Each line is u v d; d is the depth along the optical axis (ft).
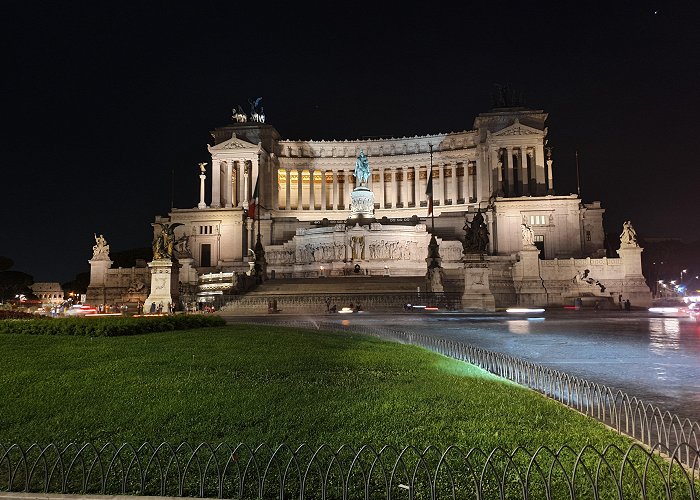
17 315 164.76
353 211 444.55
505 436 41.55
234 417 47.09
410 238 377.91
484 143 462.19
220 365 70.38
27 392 56.54
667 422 49.34
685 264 522.06
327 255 378.73
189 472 36.52
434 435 41.91
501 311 217.77
